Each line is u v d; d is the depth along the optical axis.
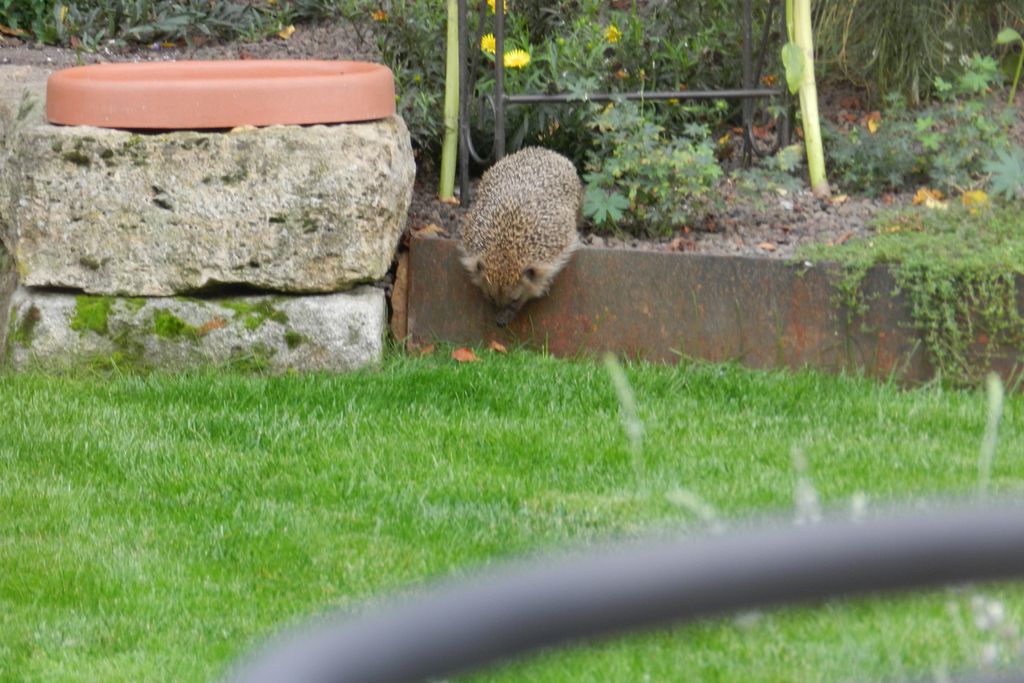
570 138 14.94
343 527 8.03
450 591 1.73
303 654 1.63
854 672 5.66
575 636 1.63
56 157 11.02
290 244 11.19
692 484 8.53
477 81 15.10
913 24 15.16
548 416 10.25
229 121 11.02
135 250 11.18
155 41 17.81
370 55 16.73
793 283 11.40
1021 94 15.60
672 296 11.77
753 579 1.66
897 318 11.12
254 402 10.45
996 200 12.63
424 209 13.87
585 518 8.02
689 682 5.82
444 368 11.16
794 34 13.79
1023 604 5.86
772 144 15.30
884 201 13.70
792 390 10.66
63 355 11.22
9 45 17.36
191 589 7.16
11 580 7.23
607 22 16.44
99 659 6.38
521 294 11.79
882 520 1.72
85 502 8.44
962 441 9.53
